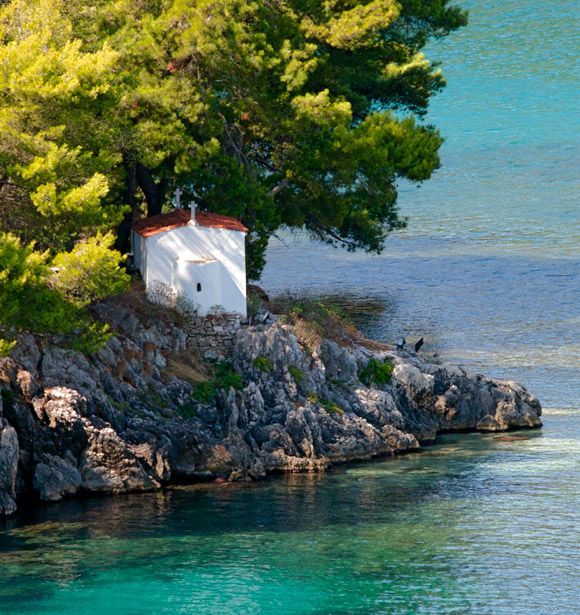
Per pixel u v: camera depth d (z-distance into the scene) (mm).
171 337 127250
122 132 127188
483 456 131250
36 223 113062
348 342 141375
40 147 110062
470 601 93375
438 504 114750
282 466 123250
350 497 116062
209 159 137875
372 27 151875
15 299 104375
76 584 95250
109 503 112625
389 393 137750
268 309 138875
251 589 95062
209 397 124062
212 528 107062
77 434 114250
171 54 136375
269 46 137750
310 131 146125
